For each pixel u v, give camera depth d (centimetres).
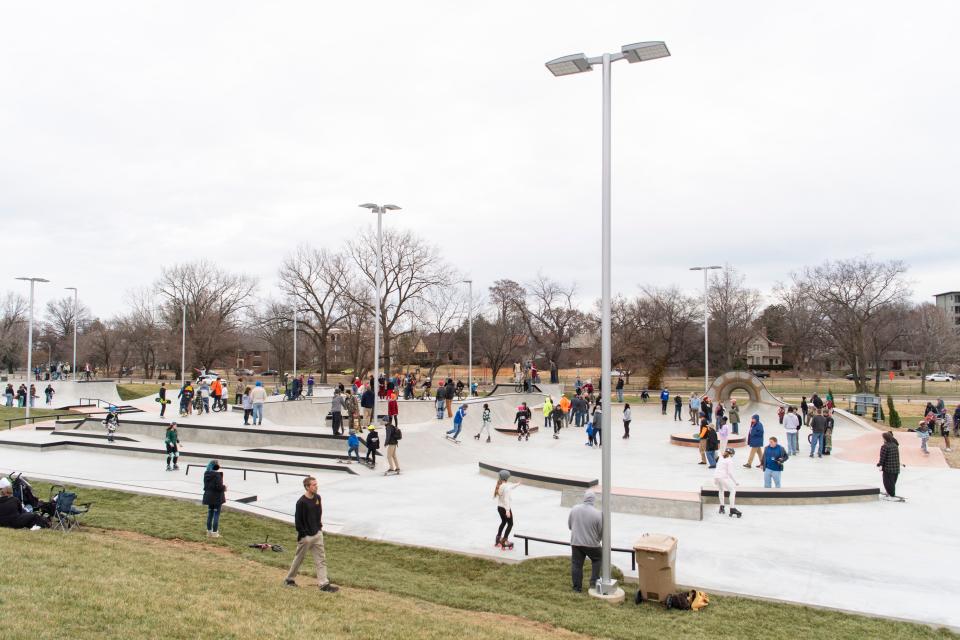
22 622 683
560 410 3309
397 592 1028
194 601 835
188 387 3384
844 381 8406
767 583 1110
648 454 2756
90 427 2978
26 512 1270
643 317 7962
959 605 1019
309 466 2173
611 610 981
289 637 736
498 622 909
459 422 2891
